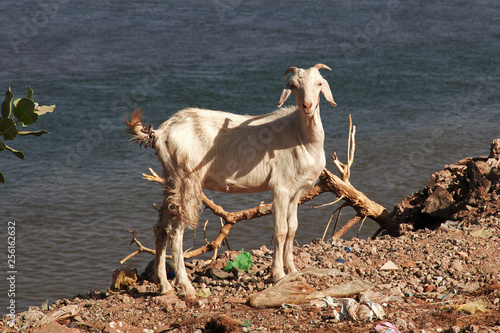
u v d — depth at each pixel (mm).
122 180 35250
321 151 15352
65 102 53812
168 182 15188
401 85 65125
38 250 24984
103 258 24641
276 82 64312
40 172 36500
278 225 15445
